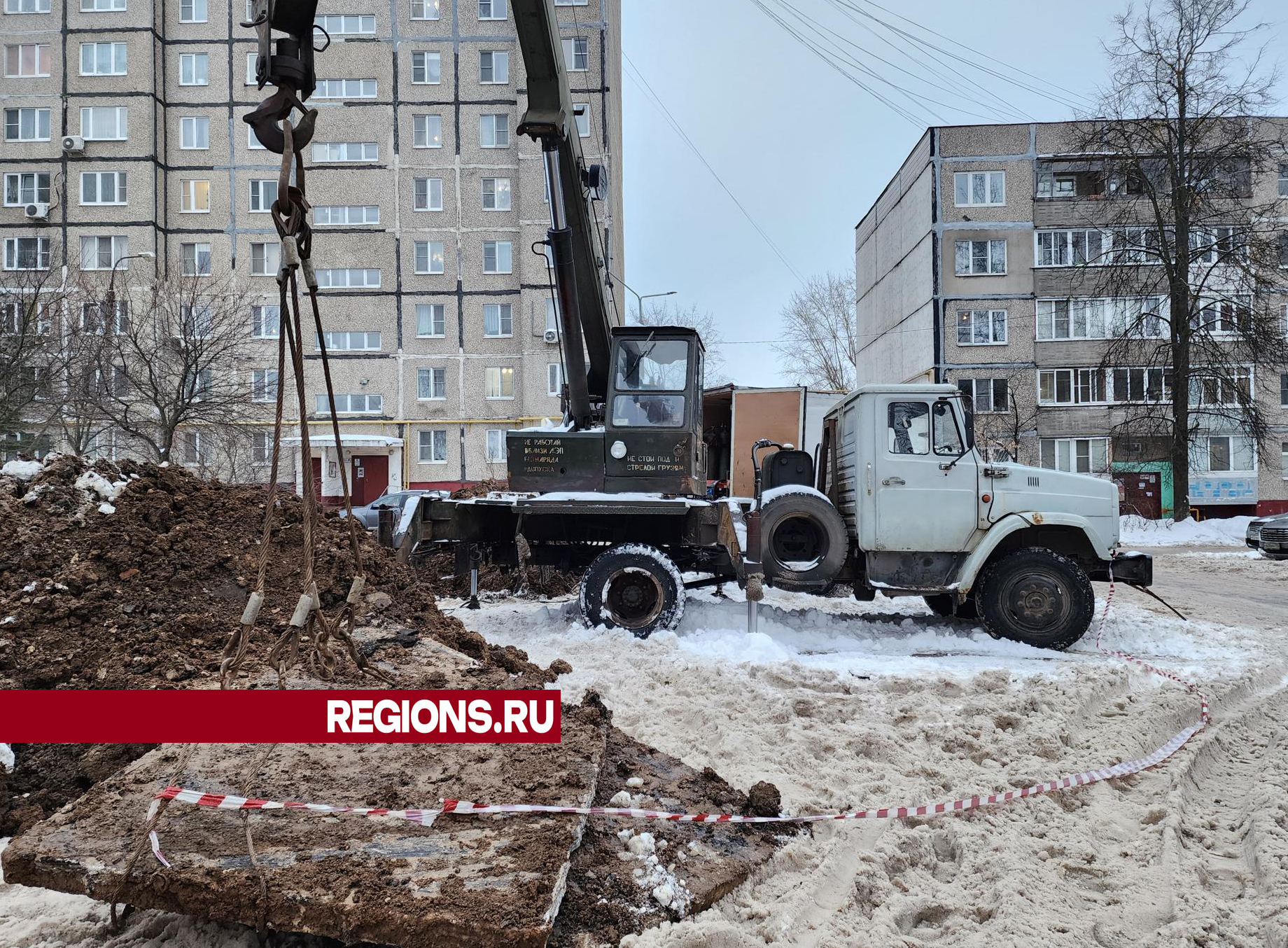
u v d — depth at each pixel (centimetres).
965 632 781
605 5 3141
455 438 3200
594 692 451
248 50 3206
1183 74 2473
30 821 329
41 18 3134
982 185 3259
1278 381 3133
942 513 768
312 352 3191
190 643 437
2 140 3138
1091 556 780
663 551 846
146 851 254
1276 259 2455
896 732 474
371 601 538
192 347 2047
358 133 3225
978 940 278
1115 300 2712
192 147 3212
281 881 241
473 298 3219
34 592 426
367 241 3212
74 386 1883
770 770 416
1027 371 3219
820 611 889
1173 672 659
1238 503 3166
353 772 320
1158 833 365
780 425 1485
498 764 334
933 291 3269
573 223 833
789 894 303
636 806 348
